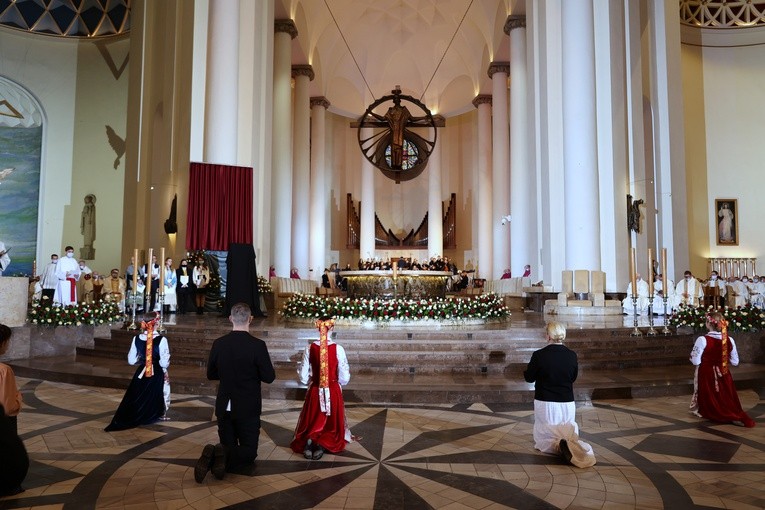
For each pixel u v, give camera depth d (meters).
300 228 22.66
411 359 8.31
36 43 20.61
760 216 20.27
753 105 20.64
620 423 5.97
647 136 16.17
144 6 17.94
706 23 20.98
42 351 9.62
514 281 18.34
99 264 20.19
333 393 4.93
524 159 18.97
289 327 9.79
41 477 4.28
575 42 13.34
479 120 25.12
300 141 22.58
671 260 15.41
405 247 27.77
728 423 5.96
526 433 5.55
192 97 14.42
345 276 14.41
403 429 5.69
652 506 3.74
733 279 17.14
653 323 10.60
